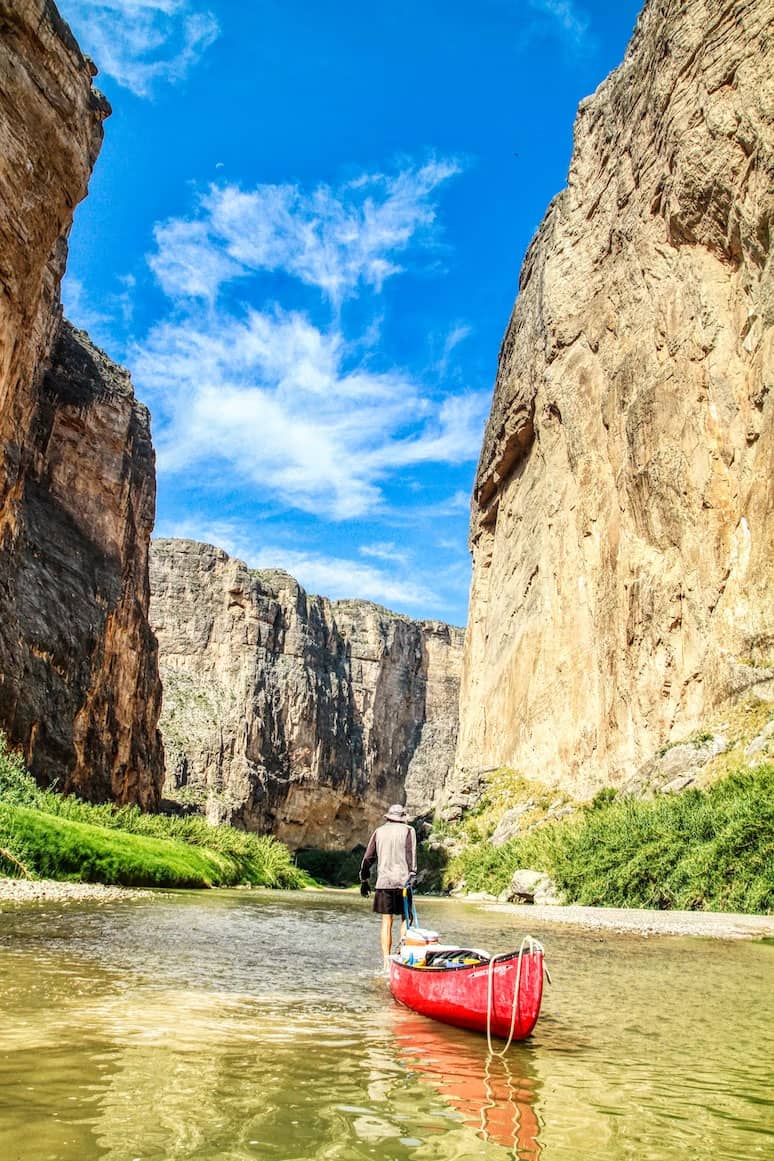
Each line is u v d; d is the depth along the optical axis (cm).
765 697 2706
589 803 3494
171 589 12381
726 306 3247
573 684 4247
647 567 3506
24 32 2736
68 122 2950
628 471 3738
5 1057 539
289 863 4538
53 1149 395
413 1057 606
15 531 4231
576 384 4538
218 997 791
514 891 2686
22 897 1625
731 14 3219
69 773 4506
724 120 3158
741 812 2003
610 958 1219
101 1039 595
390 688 14562
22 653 4222
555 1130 455
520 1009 657
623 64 4528
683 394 3384
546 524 4875
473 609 6806
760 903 1753
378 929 1673
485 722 5653
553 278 5003
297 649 12669
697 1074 579
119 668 5650
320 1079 535
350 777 13062
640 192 4006
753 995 913
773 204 2866
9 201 2750
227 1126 439
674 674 3244
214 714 11381
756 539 2897
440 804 5350
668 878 2044
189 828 3619
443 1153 416
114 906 1680
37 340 4359
